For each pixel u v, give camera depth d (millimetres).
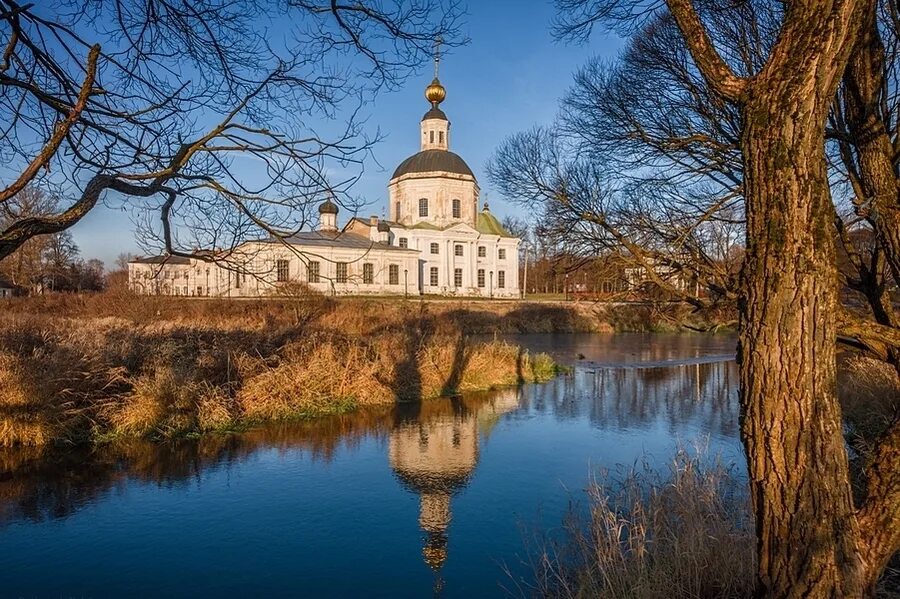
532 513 8836
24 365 12281
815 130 2902
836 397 2973
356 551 7660
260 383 14852
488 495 9625
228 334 17656
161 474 10648
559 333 43625
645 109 9875
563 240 10375
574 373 24375
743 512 6277
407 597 6500
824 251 2916
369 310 31938
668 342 38156
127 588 6730
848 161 5961
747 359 3094
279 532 8203
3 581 6859
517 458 11766
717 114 8758
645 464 10133
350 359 17047
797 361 2916
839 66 2840
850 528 2910
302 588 6730
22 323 17062
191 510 9000
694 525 5883
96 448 11938
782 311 2936
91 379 13188
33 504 9188
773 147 2947
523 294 79688
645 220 9617
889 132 5883
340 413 15625
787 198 2922
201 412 13508
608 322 45188
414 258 61500
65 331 16719
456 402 17453
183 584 6820
